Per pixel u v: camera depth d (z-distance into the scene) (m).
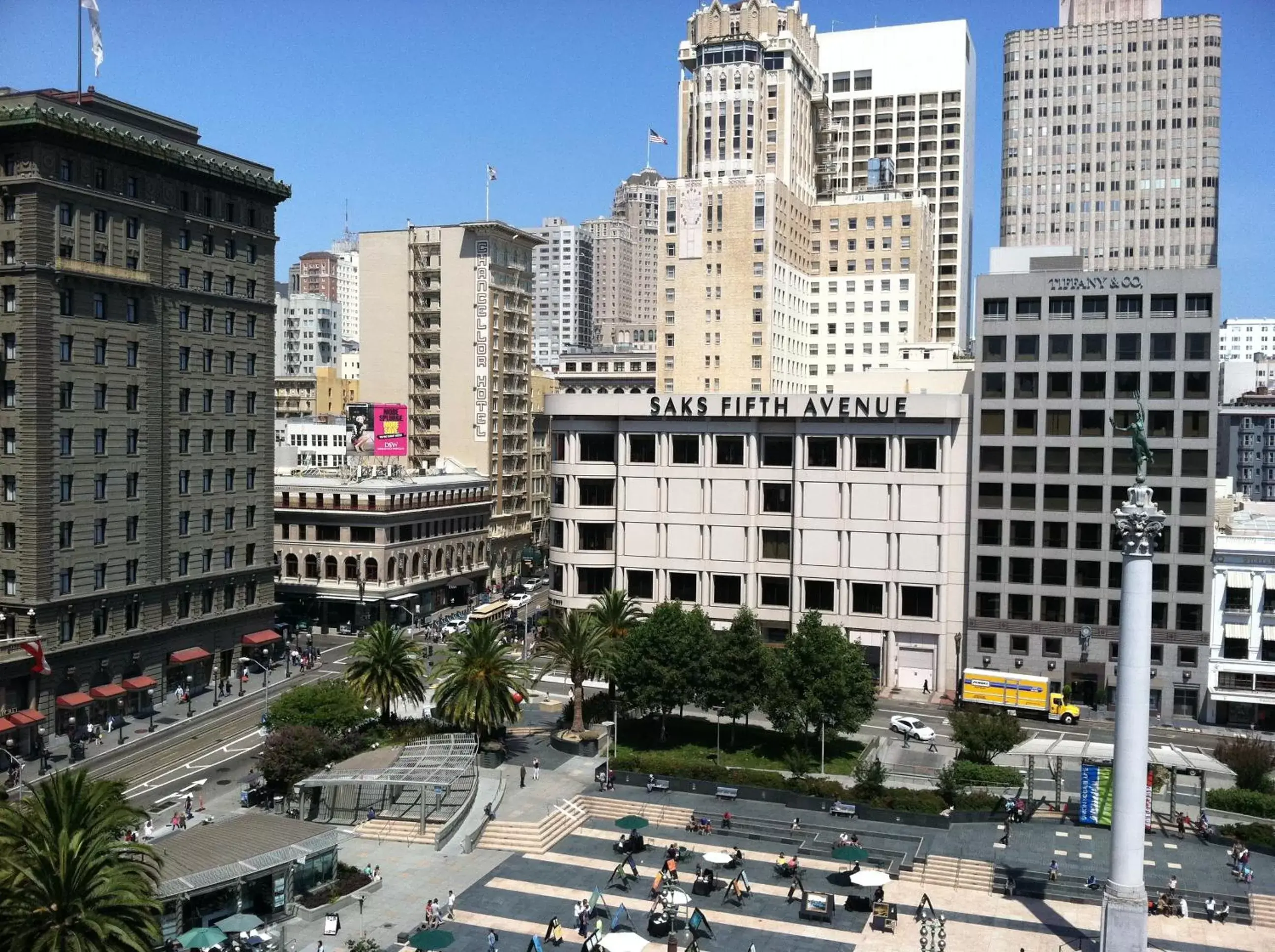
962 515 123.00
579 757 98.88
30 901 47.94
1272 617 113.81
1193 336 115.31
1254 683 113.81
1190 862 74.94
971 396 122.44
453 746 89.56
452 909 67.75
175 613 122.31
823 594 126.69
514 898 70.44
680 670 97.25
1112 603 118.56
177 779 94.19
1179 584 116.00
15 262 104.38
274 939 63.25
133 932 49.53
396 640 102.50
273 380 139.62
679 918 66.50
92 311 110.44
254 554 136.88
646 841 80.44
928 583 122.75
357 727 99.31
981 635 122.75
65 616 107.19
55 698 105.25
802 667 93.31
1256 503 151.12
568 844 80.00
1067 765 98.69
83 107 112.25
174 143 123.12
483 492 198.00
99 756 100.31
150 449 118.56
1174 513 116.00
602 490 134.50
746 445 128.62
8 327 104.81
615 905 69.31
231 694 123.56
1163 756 82.81
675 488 131.12
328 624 162.50
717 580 130.62
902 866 74.69
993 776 89.06
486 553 199.38
